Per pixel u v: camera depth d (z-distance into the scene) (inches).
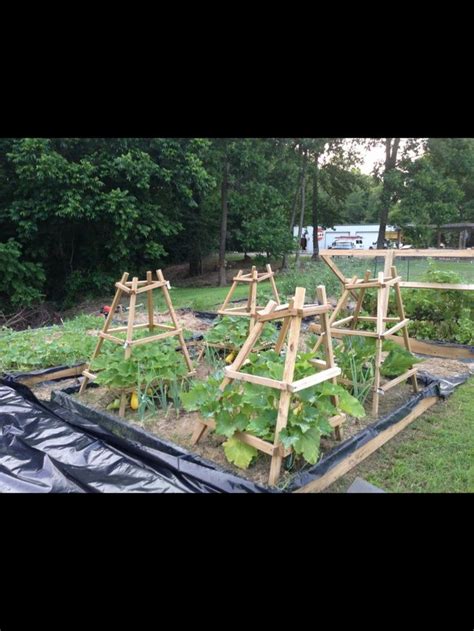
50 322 401.1
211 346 167.3
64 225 449.1
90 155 427.2
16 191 407.8
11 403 125.3
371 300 216.1
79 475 88.8
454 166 746.8
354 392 121.6
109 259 486.9
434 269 223.6
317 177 831.1
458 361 183.6
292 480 82.1
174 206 516.7
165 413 123.6
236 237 607.5
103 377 122.7
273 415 86.7
